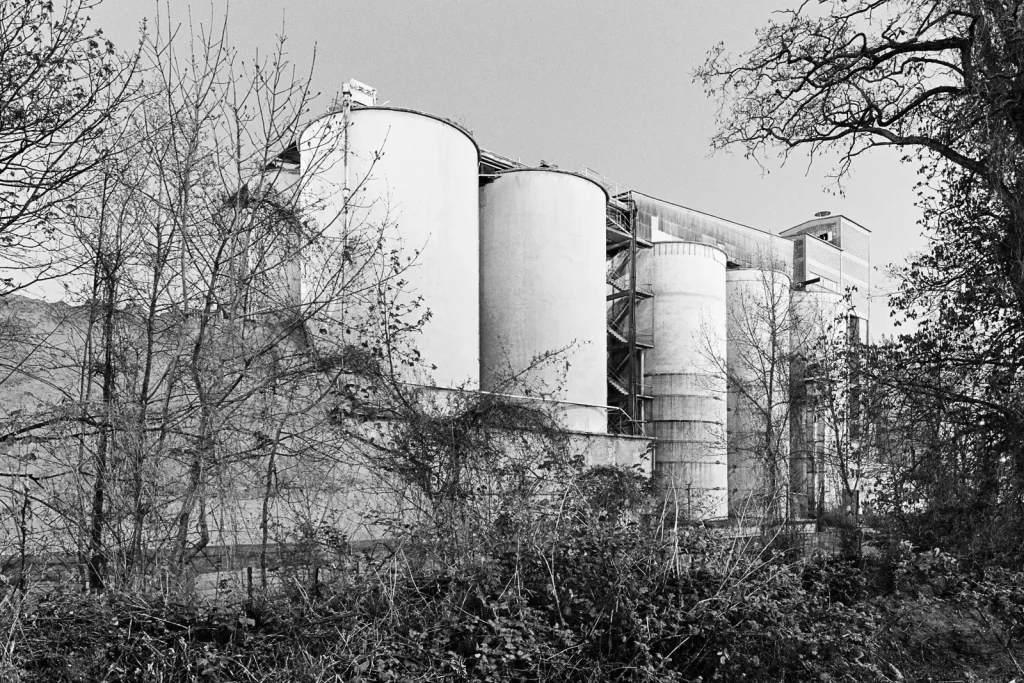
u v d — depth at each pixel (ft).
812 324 118.83
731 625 25.18
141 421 30.81
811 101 57.77
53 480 29.14
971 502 44.01
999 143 44.88
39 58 27.35
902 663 28.78
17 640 20.70
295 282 38.73
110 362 32.48
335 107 38.40
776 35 56.18
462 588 25.48
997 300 47.37
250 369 33.27
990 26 44.60
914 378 49.19
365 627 23.08
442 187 90.94
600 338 115.65
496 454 34.22
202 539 29.63
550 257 111.75
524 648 23.11
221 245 33.65
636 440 116.26
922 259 51.70
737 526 33.01
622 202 143.33
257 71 34.27
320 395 35.53
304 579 25.84
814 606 29.66
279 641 22.56
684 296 146.00
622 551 26.58
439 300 88.74
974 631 31.81
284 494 30.99
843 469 52.49
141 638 21.74
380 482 35.58
